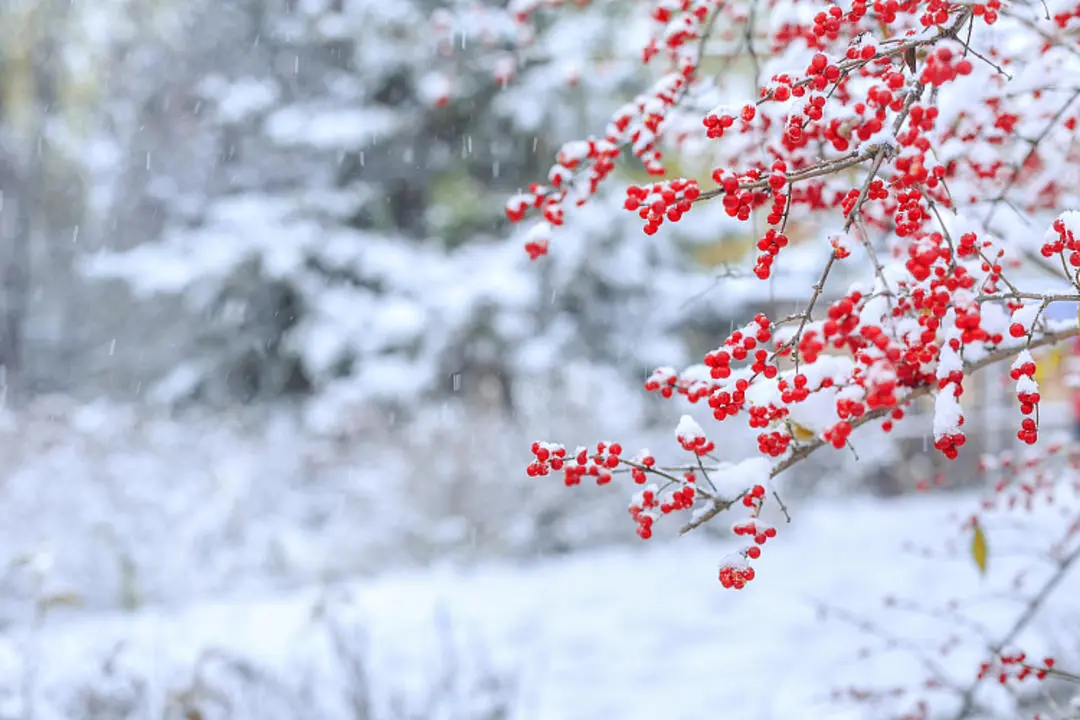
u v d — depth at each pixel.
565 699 5.45
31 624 6.15
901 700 4.99
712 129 1.97
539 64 11.97
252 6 14.70
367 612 6.87
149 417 11.73
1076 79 2.76
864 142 1.99
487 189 13.77
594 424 9.79
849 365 1.90
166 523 7.90
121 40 17.81
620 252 12.55
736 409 1.88
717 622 6.72
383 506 8.88
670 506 2.04
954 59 1.69
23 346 18.91
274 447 10.36
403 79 13.66
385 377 12.45
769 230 1.88
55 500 7.93
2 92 20.11
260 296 13.84
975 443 11.44
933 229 2.31
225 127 14.74
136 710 4.24
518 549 8.74
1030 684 4.32
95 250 18.56
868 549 8.65
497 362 12.89
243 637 6.11
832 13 2.05
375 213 13.87
